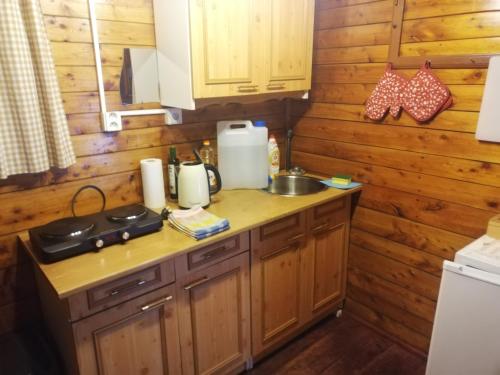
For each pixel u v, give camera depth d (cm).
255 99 207
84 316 133
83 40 166
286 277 202
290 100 250
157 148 199
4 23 138
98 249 147
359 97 213
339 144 229
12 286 168
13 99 145
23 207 163
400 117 198
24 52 143
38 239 145
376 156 213
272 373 202
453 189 185
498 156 168
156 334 155
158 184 186
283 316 208
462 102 174
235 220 174
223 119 222
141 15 181
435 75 180
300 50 212
